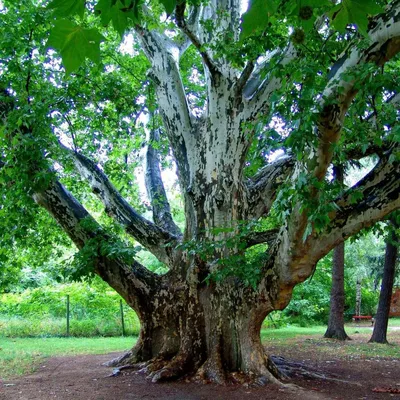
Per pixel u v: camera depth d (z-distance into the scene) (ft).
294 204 17.57
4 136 24.80
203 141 27.27
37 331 51.44
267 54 30.07
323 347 41.27
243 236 22.71
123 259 26.45
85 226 26.99
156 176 34.86
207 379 23.63
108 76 31.94
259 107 26.25
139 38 29.60
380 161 19.94
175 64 28.81
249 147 26.71
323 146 16.25
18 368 29.01
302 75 16.31
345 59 16.11
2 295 64.75
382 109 18.47
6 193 25.84
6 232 26.53
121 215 30.12
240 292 25.08
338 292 48.96
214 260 25.46
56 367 29.73
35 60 26.81
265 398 20.84
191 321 25.99
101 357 33.58
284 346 42.01
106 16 5.57
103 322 54.95
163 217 32.68
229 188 26.32
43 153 26.14
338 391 22.98
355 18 5.72
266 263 23.29
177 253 28.12
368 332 59.00
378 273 77.92
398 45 15.39
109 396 21.25
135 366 26.53
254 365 23.95
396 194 18.85
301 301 71.97
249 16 5.30
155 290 27.61
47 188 27.04
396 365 31.99
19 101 25.84
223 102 26.53
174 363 24.84
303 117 14.37
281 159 29.53
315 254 20.34
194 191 26.94
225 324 25.08
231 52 22.15
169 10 5.45
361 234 24.71
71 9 4.96
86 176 31.22
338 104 15.17
